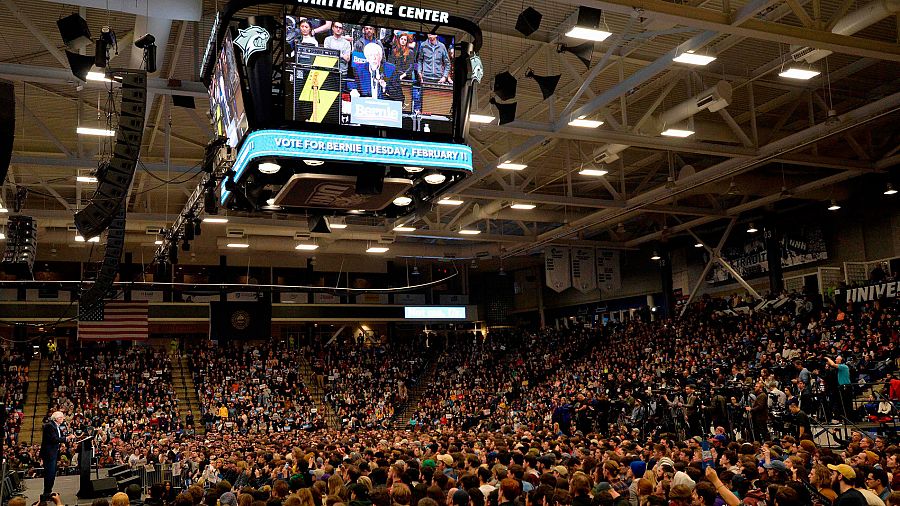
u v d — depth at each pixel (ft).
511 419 114.73
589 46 50.62
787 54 71.15
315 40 33.96
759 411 65.77
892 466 35.55
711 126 80.74
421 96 35.68
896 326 95.09
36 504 33.55
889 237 115.14
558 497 24.86
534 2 57.88
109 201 39.75
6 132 30.30
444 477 31.83
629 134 73.97
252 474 56.03
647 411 84.02
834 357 84.48
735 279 141.38
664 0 47.88
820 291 118.32
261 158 32.65
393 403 161.99
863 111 72.13
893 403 67.41
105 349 162.71
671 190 98.22
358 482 32.40
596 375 127.54
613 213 113.60
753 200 127.95
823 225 125.29
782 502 24.30
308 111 33.47
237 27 33.09
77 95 73.67
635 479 37.06
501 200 106.52
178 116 80.94
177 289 83.56
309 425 141.08
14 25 59.52
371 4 34.83
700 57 56.70
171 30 61.41
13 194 105.60
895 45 54.80
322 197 37.58
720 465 40.70
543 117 84.84
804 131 77.15
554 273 143.74
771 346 102.27
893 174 107.45
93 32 61.05
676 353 121.08
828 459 35.29
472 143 88.07
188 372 162.30
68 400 138.92
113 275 60.18
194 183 103.35
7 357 147.33
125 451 100.12
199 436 131.03
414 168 35.73
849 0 52.65
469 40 62.13
